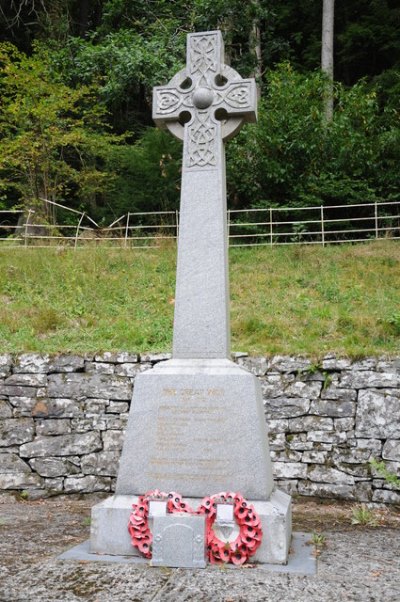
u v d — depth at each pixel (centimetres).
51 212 1738
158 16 2050
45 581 405
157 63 1781
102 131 1981
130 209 1853
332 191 1584
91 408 763
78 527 577
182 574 423
